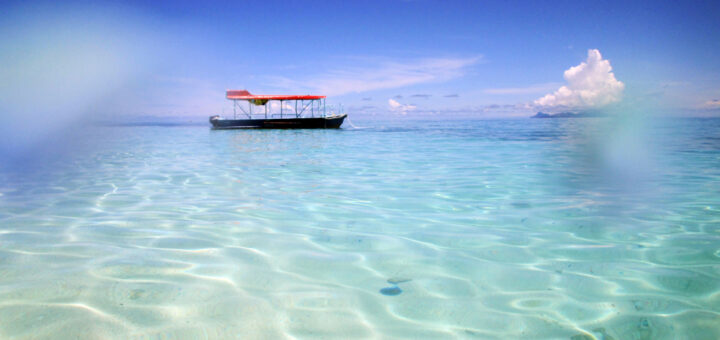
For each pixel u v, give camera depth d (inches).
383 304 88.8
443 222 159.5
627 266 110.7
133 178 282.8
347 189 235.6
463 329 78.1
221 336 74.9
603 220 160.6
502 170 314.8
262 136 839.7
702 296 91.4
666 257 117.4
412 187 241.0
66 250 123.1
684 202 193.2
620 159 384.2
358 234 143.3
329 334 76.2
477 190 229.6
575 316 83.0
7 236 138.2
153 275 103.9
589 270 108.1
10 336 73.4
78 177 287.1
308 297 92.0
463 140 681.6
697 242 131.2
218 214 173.9
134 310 84.4
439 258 118.3
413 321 81.4
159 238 137.5
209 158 418.6
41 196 215.8
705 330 76.7
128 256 118.5
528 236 139.9
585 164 350.6
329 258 118.4
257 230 148.3
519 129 1131.9
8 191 232.4
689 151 447.8
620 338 74.4
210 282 99.9
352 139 732.0
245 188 240.7
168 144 624.7
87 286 95.9
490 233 143.9
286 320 81.3
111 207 188.4
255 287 97.3
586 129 1093.1
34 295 90.5
